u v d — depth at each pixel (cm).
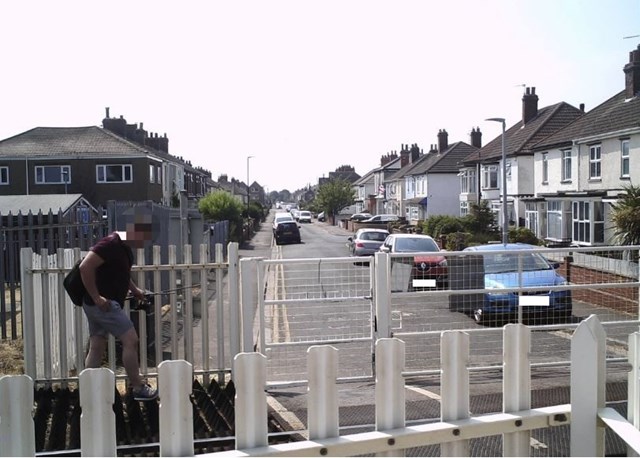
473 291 712
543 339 855
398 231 4716
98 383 279
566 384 659
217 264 680
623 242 1973
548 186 3431
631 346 332
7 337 986
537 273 859
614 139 2744
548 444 481
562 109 4034
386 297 680
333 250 3747
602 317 849
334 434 307
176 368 286
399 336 713
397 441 308
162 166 5084
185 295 685
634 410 329
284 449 289
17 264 1361
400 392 317
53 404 596
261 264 663
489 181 4316
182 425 287
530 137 3847
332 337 784
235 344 679
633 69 2869
